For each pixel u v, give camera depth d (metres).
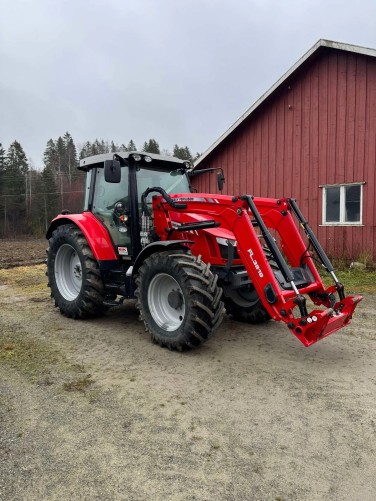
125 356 3.94
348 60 9.62
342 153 9.89
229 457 2.31
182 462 2.27
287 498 1.99
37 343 4.33
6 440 2.49
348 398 3.02
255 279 3.71
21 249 21.47
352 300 3.73
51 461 2.29
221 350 4.09
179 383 3.32
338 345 4.22
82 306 5.09
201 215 4.27
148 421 2.71
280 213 4.33
